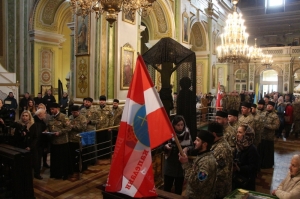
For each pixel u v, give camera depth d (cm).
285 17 2750
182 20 1456
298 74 2509
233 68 2673
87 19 917
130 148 255
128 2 621
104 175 618
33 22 1238
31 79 1275
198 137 284
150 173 256
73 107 618
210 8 1888
